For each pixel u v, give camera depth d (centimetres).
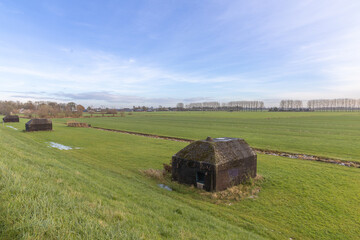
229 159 1700
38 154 1981
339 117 11638
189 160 1738
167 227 782
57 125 7688
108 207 790
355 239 1034
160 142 3969
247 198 1527
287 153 3156
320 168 2291
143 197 1214
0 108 16800
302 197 1537
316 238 1042
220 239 817
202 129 6500
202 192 1595
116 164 2339
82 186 1062
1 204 548
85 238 498
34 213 529
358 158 2773
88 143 3762
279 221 1204
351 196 1541
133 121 10469
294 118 11219
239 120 10262
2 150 1489
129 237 564
